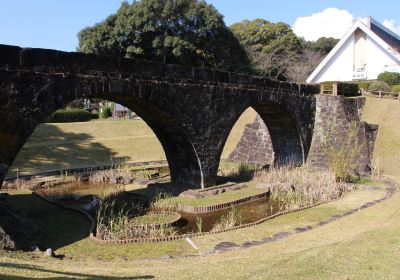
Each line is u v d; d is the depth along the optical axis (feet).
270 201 52.95
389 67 111.86
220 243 34.40
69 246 33.99
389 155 70.03
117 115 151.74
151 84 47.96
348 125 73.56
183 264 28.12
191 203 48.91
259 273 23.56
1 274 20.97
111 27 107.55
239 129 98.32
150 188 58.80
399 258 25.89
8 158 36.37
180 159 58.70
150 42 107.55
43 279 21.15
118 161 87.61
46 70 38.29
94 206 49.67
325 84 81.30
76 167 79.82
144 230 38.09
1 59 35.04
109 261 30.09
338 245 29.27
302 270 23.81
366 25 114.32
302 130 75.46
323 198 50.37
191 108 53.31
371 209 44.11
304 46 193.88
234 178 66.18
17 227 35.14
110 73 43.68
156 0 105.70
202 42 112.16
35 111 37.55
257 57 150.00
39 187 63.82
